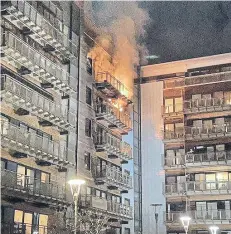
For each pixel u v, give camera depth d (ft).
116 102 165.07
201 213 164.14
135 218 168.14
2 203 99.35
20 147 104.01
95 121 147.74
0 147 99.66
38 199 108.68
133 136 173.78
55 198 114.52
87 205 126.00
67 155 126.00
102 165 147.95
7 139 98.89
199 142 173.68
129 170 169.07
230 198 164.76
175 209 169.58
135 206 169.89
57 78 120.06
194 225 164.86
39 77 116.57
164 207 170.40
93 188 141.18
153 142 177.99
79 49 139.74
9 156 103.71
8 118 105.40
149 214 171.12
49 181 118.42
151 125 179.83
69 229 115.44
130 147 167.53
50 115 116.78
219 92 176.24
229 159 167.02
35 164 113.50
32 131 114.32
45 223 114.01
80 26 142.20
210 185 167.02
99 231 126.31
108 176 144.36
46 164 116.47
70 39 135.95
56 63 128.67
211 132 172.24
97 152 146.82
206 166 169.68
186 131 175.73
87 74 144.77
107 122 153.99
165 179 173.17
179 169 172.76
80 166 132.67
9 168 103.19
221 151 169.68
